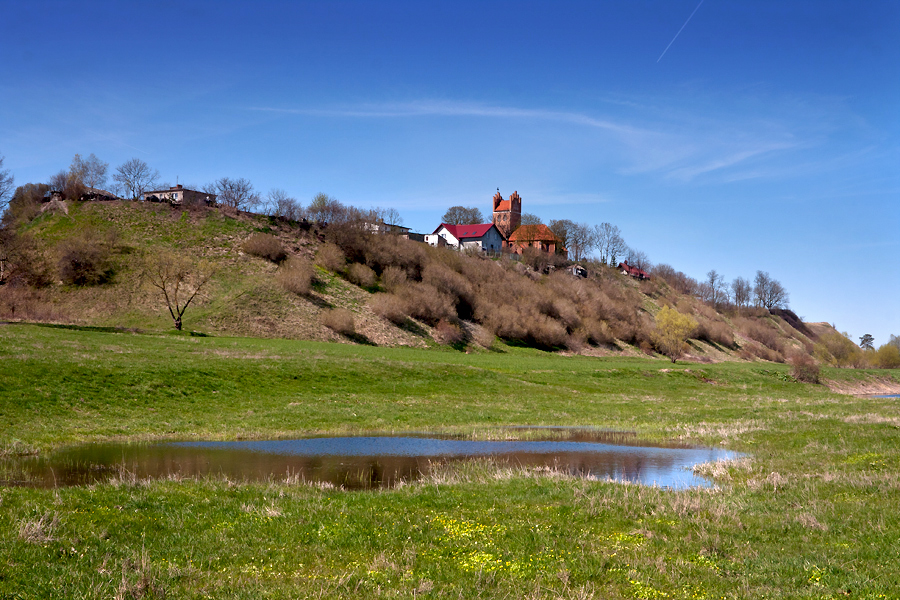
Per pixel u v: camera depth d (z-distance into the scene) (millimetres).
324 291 85625
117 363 36031
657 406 45062
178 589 9383
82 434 25875
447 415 36406
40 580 9367
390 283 94562
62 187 105750
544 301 109750
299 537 12125
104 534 11695
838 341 139125
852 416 33531
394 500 15453
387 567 10562
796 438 26906
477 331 93188
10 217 92500
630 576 10367
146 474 19359
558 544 12086
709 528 13250
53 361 33750
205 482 16938
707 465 22000
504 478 18719
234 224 96625
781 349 147375
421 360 58719
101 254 77438
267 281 81625
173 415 31016
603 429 33219
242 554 11133
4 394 28469
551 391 49906
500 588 9711
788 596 9391
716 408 43375
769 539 12531
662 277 186750
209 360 41000
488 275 114562
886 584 9727
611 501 15344
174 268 67812
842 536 12555
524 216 187625
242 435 28156
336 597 9227
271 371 41188
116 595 8891
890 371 108750
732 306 179500
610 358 97812
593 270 156500
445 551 11555
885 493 16094
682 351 115000
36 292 70500
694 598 9422
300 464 22109
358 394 40562
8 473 18688
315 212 114688
